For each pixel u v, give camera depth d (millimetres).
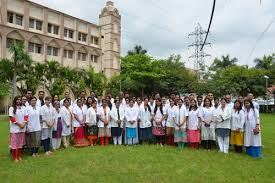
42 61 32188
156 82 39188
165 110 11648
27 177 7008
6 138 12711
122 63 39719
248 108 9898
